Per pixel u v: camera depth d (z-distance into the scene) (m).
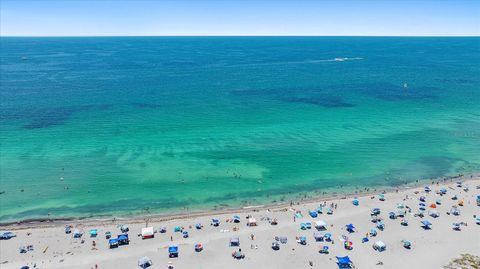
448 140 89.88
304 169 74.62
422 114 111.25
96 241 51.47
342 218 57.28
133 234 53.19
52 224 56.28
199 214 59.09
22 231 53.91
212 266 46.22
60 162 76.50
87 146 84.75
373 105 121.69
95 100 127.81
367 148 84.94
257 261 47.25
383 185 68.69
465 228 54.41
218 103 124.25
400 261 47.09
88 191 65.88
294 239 51.94
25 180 69.19
